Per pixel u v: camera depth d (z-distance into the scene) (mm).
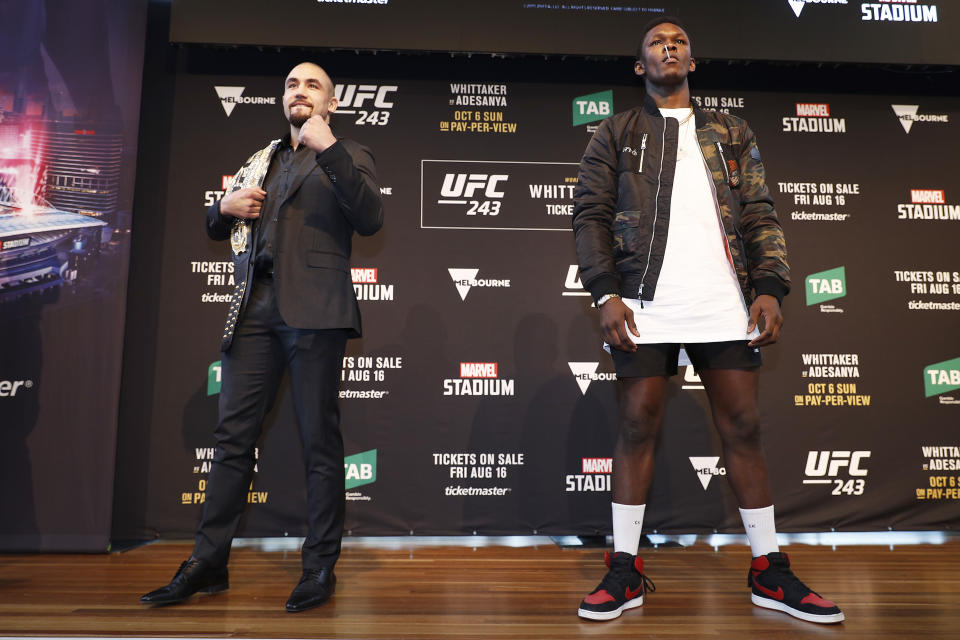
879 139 3021
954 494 2783
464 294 2830
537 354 2807
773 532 1643
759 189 1739
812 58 2854
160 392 2672
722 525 2715
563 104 2980
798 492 2756
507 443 2738
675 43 1778
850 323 2877
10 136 2578
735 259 1657
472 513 2689
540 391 2783
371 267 2818
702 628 1440
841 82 3051
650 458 1681
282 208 1761
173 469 2633
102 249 2568
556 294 2850
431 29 2791
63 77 2633
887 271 2924
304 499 2643
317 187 1799
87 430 2467
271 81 2898
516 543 2564
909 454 2799
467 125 2939
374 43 2770
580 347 2818
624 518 1641
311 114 1879
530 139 2947
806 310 2879
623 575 1586
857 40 2869
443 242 2855
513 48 2797
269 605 1612
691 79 3020
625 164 1752
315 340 1709
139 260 2738
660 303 1644
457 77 2967
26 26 2646
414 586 1835
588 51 2811
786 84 3035
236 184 1899
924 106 3062
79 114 2619
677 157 1740
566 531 2689
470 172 2908
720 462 2752
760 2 2875
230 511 1734
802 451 2783
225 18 2738
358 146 1868
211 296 2746
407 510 2676
